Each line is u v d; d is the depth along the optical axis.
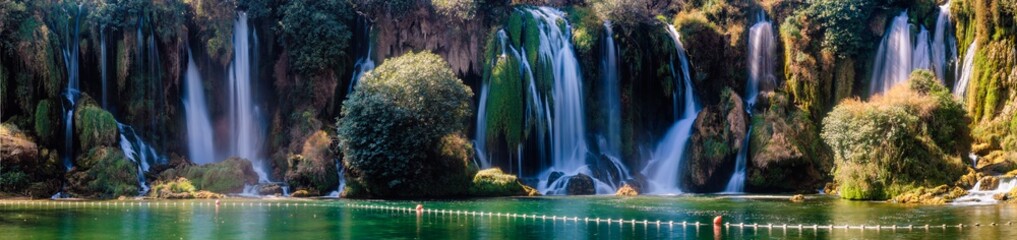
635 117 97.69
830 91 98.38
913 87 77.75
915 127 72.19
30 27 81.44
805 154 91.81
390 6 94.56
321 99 91.12
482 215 60.56
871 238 46.56
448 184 81.44
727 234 49.28
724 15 102.31
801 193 88.50
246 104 92.75
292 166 83.00
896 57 98.44
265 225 53.75
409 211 63.66
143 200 74.38
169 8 88.81
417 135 79.06
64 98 83.50
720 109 95.44
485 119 92.31
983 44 90.44
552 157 94.12
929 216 56.88
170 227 52.41
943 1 99.56
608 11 98.00
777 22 101.56
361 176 79.12
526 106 93.50
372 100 78.38
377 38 94.62
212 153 91.12
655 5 107.62
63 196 77.06
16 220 55.84
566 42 97.25
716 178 92.62
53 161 79.38
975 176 72.38
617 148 96.31
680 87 99.50
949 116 76.12
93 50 86.75
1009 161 80.12
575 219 57.38
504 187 83.06
